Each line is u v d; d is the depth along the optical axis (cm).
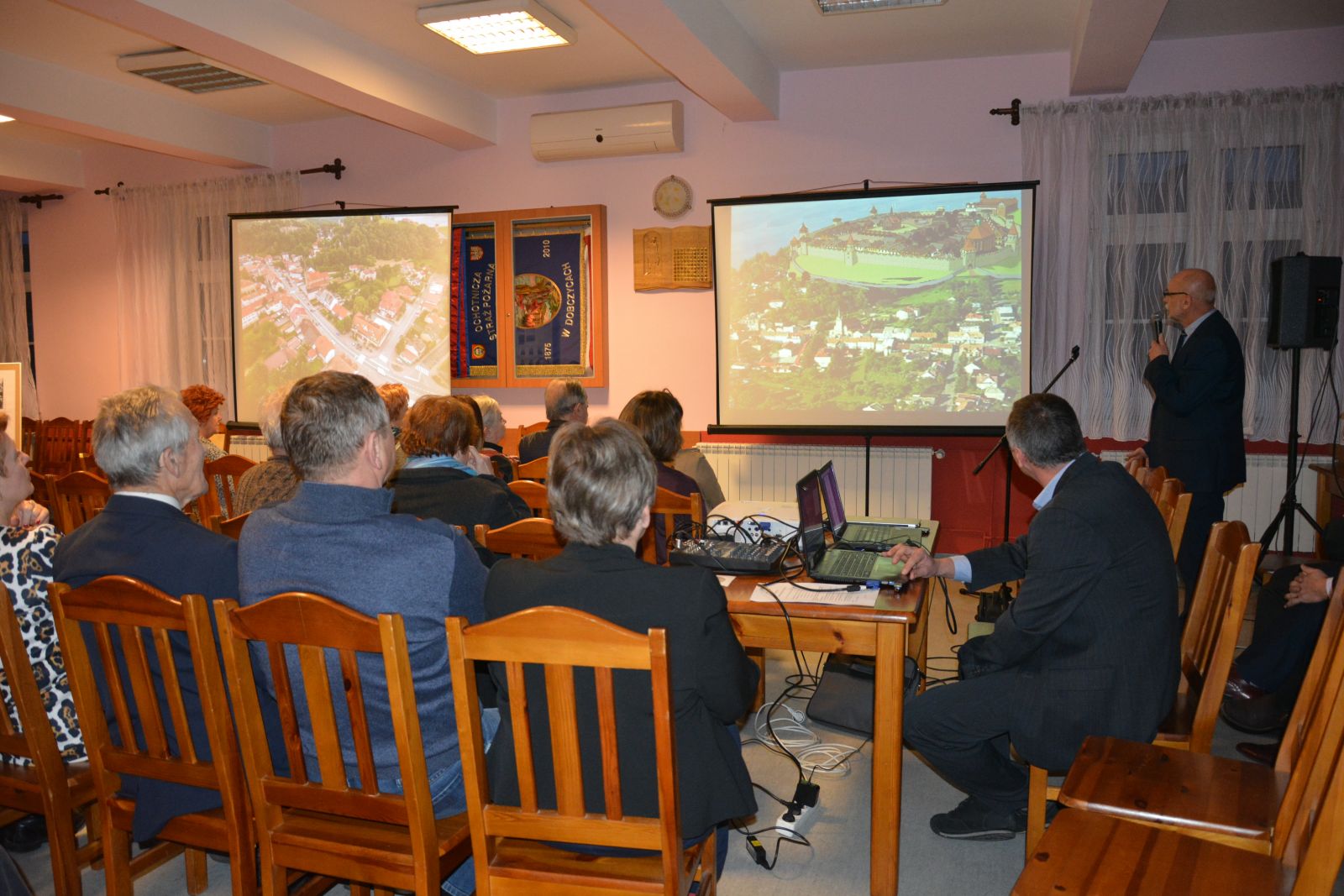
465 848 160
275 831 159
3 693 185
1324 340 392
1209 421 384
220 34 366
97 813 207
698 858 157
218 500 366
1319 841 115
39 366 714
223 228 634
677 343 548
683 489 265
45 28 430
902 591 203
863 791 249
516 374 570
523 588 143
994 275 473
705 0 381
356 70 443
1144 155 460
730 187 526
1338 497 409
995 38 449
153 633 156
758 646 200
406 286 567
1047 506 198
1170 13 414
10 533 184
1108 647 187
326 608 138
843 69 500
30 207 704
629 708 140
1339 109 425
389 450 161
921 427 488
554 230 554
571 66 495
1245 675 278
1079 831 146
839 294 499
